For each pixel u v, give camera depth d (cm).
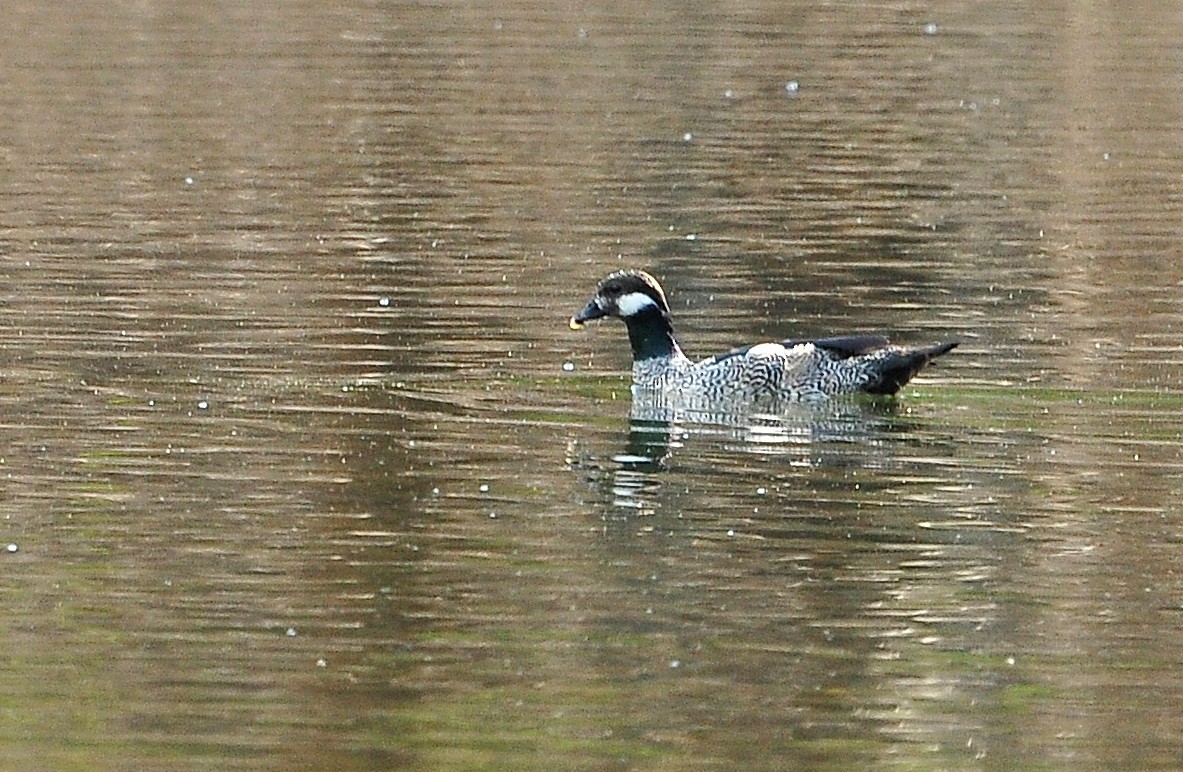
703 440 1758
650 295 1939
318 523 1505
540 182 2881
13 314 2117
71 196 2736
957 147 3167
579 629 1309
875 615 1340
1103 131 3281
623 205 2744
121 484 1589
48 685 1205
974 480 1638
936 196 2817
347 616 1323
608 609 1343
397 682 1219
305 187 2823
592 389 1925
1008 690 1223
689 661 1259
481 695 1202
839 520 1534
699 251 2491
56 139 3114
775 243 2538
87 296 2200
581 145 3145
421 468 1648
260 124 3262
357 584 1383
